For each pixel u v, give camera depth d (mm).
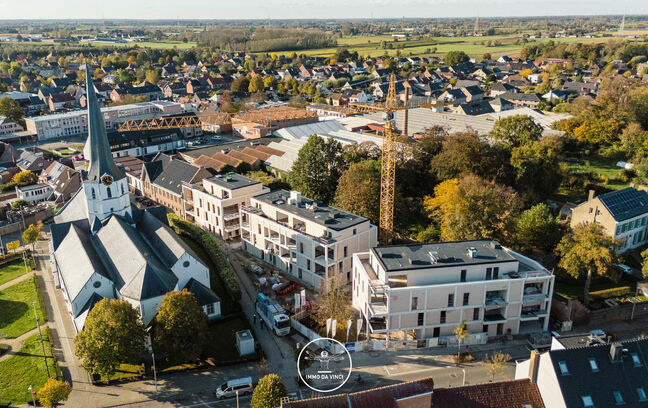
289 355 97188
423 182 168500
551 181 162375
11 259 137625
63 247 117562
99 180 117500
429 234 138750
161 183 172500
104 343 84938
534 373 70125
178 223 152250
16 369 93438
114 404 84438
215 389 87750
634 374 67625
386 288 94062
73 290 102688
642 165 170875
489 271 98062
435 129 180625
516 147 175125
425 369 92188
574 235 116250
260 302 109688
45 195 186125
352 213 136625
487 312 102625
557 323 102500
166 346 88562
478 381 88625
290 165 194000
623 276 121812
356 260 108125
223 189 147250
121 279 103188
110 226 117938
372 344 98125
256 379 90312
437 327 98562
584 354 68125
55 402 79312
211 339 100812
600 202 131875
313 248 119000
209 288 113000
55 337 103375
